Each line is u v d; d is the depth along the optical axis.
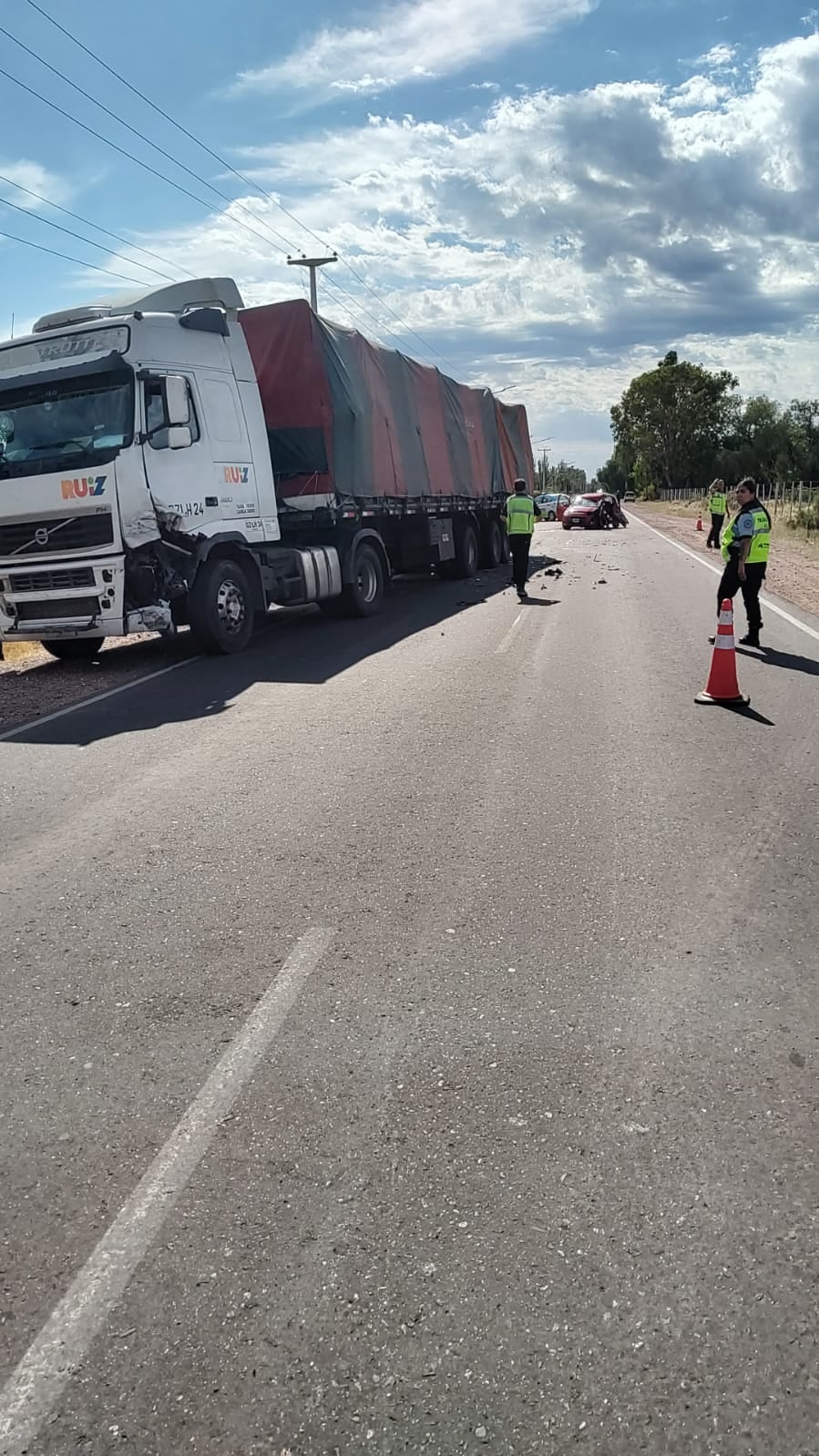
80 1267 2.56
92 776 7.03
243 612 12.13
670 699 8.87
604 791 6.30
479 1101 3.18
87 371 10.44
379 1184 2.82
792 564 22.64
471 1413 2.13
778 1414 2.12
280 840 5.57
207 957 4.20
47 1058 3.49
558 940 4.27
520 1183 2.81
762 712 8.35
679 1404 2.14
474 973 3.99
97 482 10.34
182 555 11.16
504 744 7.47
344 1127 3.07
